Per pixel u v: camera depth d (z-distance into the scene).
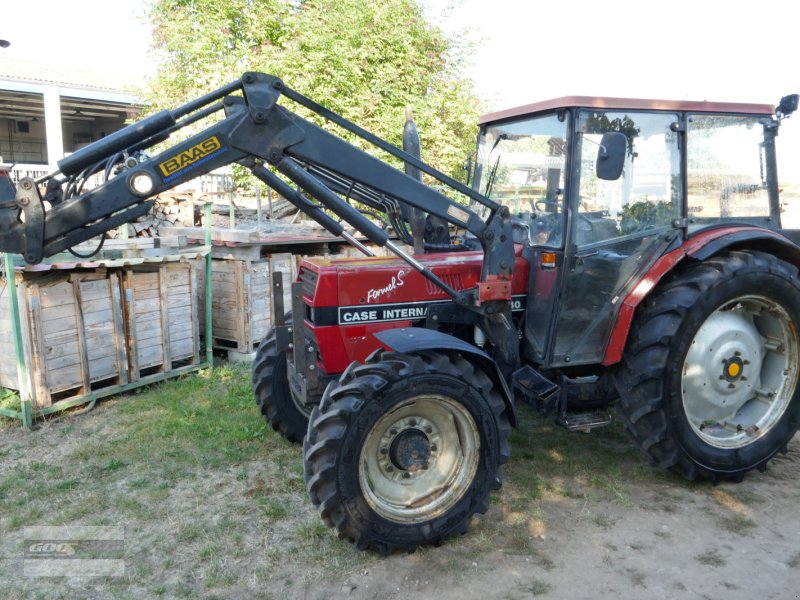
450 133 10.38
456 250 4.39
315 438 3.08
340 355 3.73
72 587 2.96
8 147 19.75
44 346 4.80
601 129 3.69
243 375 5.96
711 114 3.94
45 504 3.68
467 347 3.24
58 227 3.00
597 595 2.87
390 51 10.16
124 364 5.36
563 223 3.69
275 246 7.09
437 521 3.21
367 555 3.18
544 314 3.84
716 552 3.20
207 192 11.73
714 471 3.86
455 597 2.87
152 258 5.45
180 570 3.08
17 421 4.86
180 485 3.92
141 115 10.62
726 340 3.96
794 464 4.26
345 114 9.37
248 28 9.27
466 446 3.32
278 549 3.24
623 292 3.86
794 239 4.46
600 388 4.03
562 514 3.58
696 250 3.75
